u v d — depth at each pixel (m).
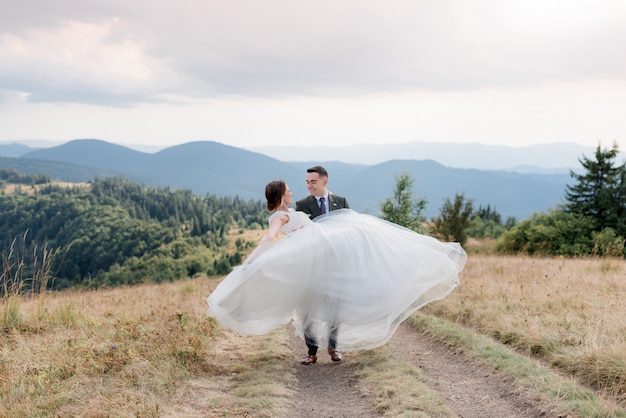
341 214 7.74
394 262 7.14
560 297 10.27
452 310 10.11
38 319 9.26
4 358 6.84
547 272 14.60
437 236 34.84
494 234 60.59
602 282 12.22
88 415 5.08
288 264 6.69
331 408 5.87
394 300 6.89
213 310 6.80
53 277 10.53
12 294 9.36
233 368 7.22
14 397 5.52
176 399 5.80
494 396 6.04
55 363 6.66
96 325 9.05
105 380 6.21
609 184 39.53
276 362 7.45
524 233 38.22
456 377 6.77
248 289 6.58
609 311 8.91
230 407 5.67
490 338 8.40
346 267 6.96
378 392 6.06
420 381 6.48
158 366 6.63
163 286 18.78
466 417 5.50
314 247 6.86
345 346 7.28
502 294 11.12
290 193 7.23
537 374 6.29
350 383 6.69
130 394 5.66
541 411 5.44
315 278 6.89
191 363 7.02
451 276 7.62
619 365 6.03
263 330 7.01
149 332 8.33
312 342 7.36
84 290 18.98
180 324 8.70
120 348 7.25
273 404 5.70
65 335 8.22
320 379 6.92
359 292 6.89
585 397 5.50
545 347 7.29
